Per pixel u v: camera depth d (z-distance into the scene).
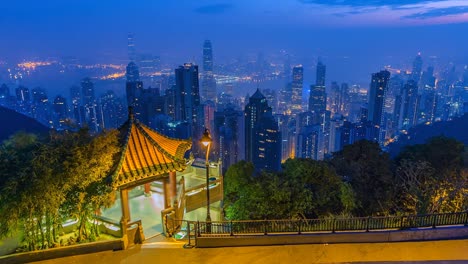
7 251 14.30
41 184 12.69
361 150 28.20
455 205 20.08
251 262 13.52
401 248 13.91
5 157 13.28
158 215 18.11
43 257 13.96
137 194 20.77
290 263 13.34
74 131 15.21
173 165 16.77
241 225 15.61
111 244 14.61
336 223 14.97
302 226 15.44
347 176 26.08
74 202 14.06
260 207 20.14
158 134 18.70
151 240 15.66
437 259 13.14
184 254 14.25
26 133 15.16
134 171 15.70
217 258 13.86
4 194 12.24
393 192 24.17
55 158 13.39
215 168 22.33
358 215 23.56
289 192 20.11
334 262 13.24
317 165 22.50
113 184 14.48
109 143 15.49
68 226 15.90
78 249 14.30
